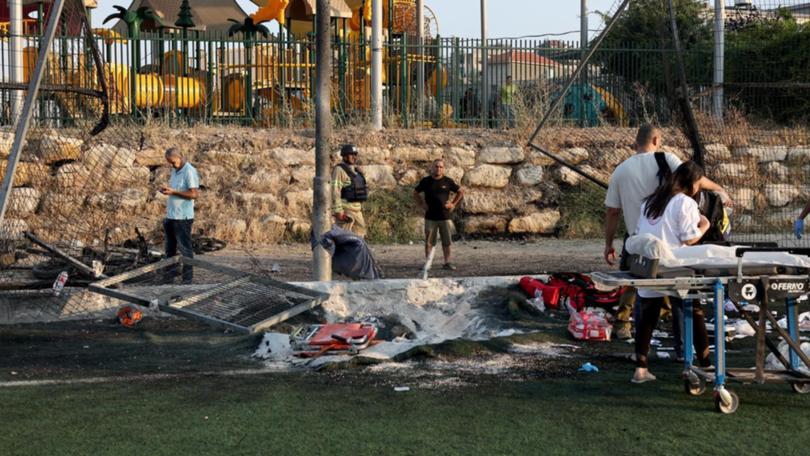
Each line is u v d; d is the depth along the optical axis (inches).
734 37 732.0
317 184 408.2
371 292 379.2
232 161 655.1
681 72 417.7
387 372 285.3
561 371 285.4
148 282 416.8
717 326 238.1
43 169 559.2
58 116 587.2
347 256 405.4
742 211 625.0
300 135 687.7
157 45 695.1
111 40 669.3
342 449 209.3
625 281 235.3
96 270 385.1
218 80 748.0
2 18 850.1
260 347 313.7
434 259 549.6
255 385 269.1
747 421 231.1
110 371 286.5
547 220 671.1
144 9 800.3
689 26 806.5
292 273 480.7
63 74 479.8
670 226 259.1
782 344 302.0
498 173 682.2
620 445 212.2
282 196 644.1
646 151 304.8
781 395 255.3
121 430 223.8
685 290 236.2
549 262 532.7
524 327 354.9
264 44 772.0
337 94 755.4
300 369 290.2
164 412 239.8
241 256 550.3
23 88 409.7
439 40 744.3
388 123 726.5
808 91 676.7
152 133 644.7
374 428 225.3
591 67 763.4
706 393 258.1
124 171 606.9
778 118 690.2
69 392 260.4
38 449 209.2
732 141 641.0
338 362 290.0
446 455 205.0
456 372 285.1
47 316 366.3
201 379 276.2
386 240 631.8
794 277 238.1
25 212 527.8
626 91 768.9
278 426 227.3
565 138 708.7
